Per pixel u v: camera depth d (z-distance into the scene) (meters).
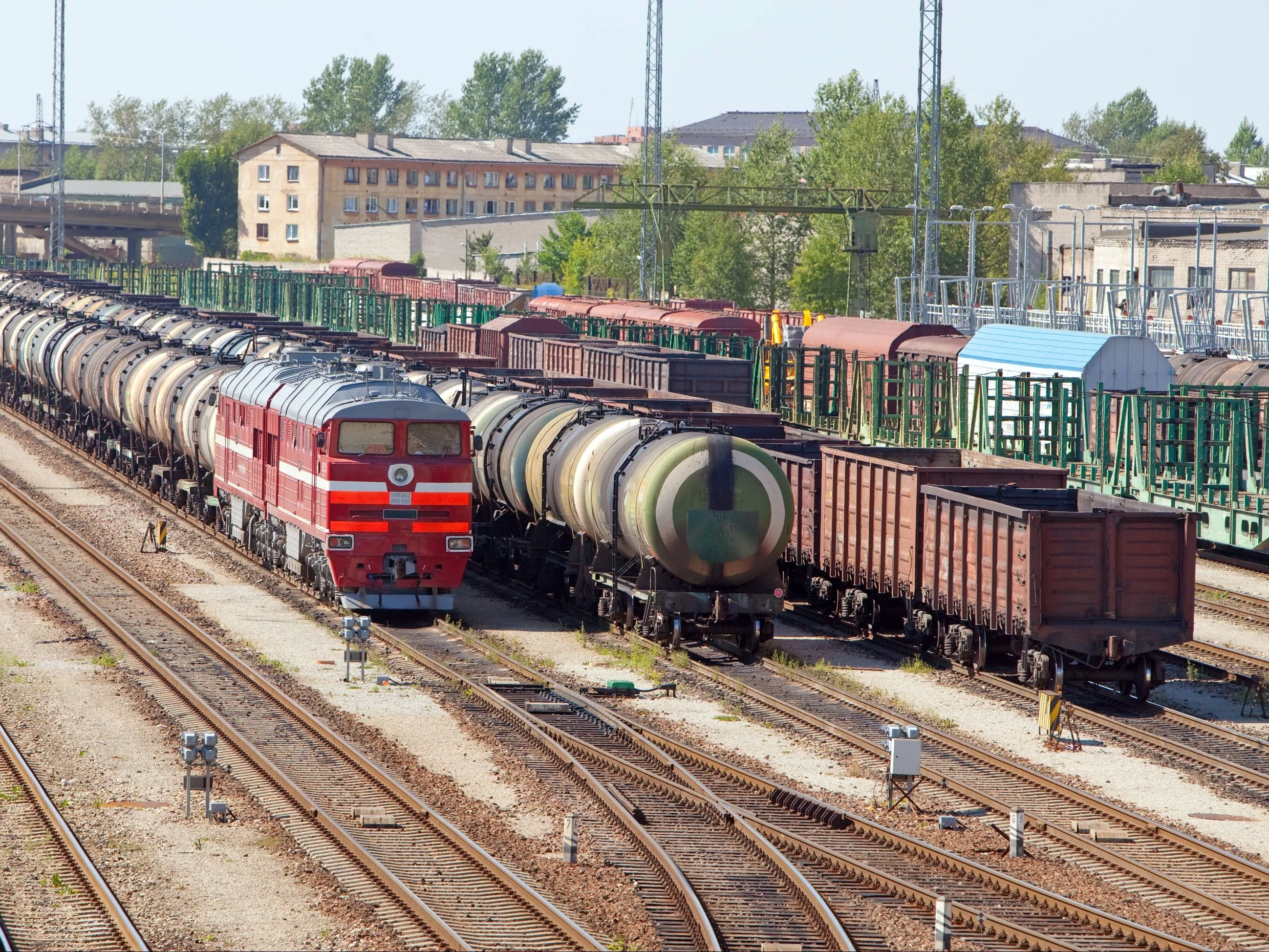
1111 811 76.75
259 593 131.00
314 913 62.16
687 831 73.44
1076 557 97.12
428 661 106.94
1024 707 98.62
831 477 120.25
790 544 125.94
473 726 91.12
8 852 68.06
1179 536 98.19
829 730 92.00
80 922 60.69
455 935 58.56
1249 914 63.25
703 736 90.75
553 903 63.31
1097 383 181.25
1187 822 76.50
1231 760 87.56
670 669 108.19
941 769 84.44
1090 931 62.12
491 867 66.88
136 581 132.25
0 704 92.81
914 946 60.12
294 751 85.19
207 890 64.44
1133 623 97.19
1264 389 156.00
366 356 176.12
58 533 156.88
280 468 130.12
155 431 174.38
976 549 101.94
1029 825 75.38
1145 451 158.25
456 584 120.31
